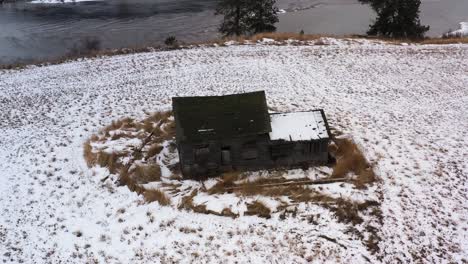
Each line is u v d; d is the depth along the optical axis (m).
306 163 25.00
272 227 21.19
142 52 44.66
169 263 19.41
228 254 19.81
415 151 26.84
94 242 20.61
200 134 23.42
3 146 28.31
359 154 25.77
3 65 42.94
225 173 24.41
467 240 20.45
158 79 37.84
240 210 22.06
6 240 20.70
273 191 23.06
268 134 23.92
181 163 24.55
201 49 44.62
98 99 34.56
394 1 50.38
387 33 52.25
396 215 21.78
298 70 39.12
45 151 27.61
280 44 45.50
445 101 33.62
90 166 25.89
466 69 39.38
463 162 25.81
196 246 20.27
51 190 24.00
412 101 33.59
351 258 19.55
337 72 38.78
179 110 24.50
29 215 22.25
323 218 21.59
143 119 31.09
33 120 31.62
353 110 32.00
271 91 35.03
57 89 36.69
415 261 19.44
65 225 21.56
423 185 23.84
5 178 25.06
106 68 40.78
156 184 24.22
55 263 19.52
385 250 19.95
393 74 38.50
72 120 31.39
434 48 44.53
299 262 19.34
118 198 23.27
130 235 20.92
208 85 36.22
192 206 22.36
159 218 21.83
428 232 20.86
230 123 23.91
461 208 22.25
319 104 32.91
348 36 49.09
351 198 22.55
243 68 39.53
